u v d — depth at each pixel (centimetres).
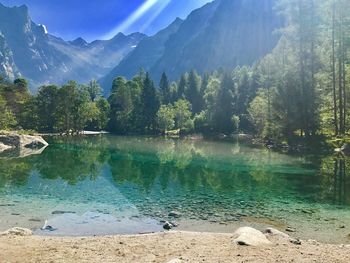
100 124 13125
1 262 1126
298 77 5588
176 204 2217
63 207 2133
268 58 7031
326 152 4875
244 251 1229
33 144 6550
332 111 5619
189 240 1407
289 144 5700
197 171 3575
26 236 1496
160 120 11788
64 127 11594
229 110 10856
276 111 6025
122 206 2169
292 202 2245
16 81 14038
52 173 3450
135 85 14425
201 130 11125
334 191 2548
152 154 5403
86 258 1170
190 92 14112
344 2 5191
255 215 1961
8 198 2344
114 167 3925
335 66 5556
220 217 1927
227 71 11562
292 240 1393
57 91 11444
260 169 3631
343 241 1532
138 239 1437
